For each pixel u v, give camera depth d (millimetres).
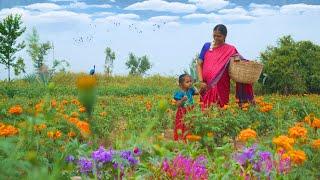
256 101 8828
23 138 1910
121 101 14195
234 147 6133
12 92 18906
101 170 3770
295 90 25172
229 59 8336
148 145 4293
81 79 1349
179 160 3963
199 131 6605
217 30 8336
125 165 3885
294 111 11094
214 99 8148
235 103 8344
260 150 4078
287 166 3822
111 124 8758
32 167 1529
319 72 25219
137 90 23828
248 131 4512
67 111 8508
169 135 8258
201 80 8328
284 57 25109
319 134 5129
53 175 1417
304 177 3898
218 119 6816
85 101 1350
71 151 3865
